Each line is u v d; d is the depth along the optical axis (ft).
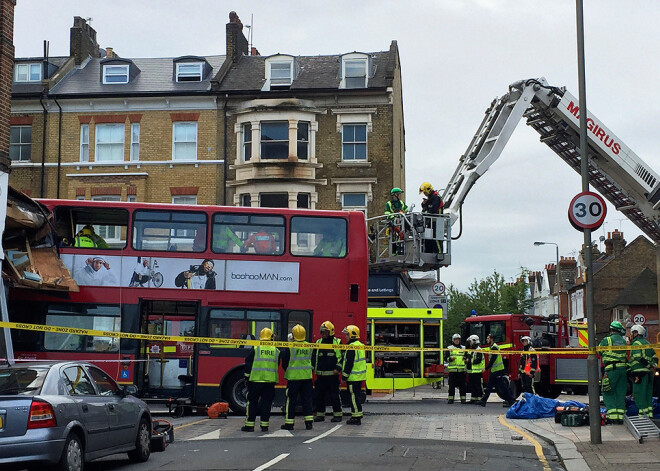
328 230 67.15
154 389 68.18
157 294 65.92
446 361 91.04
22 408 32.35
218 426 56.65
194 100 122.42
